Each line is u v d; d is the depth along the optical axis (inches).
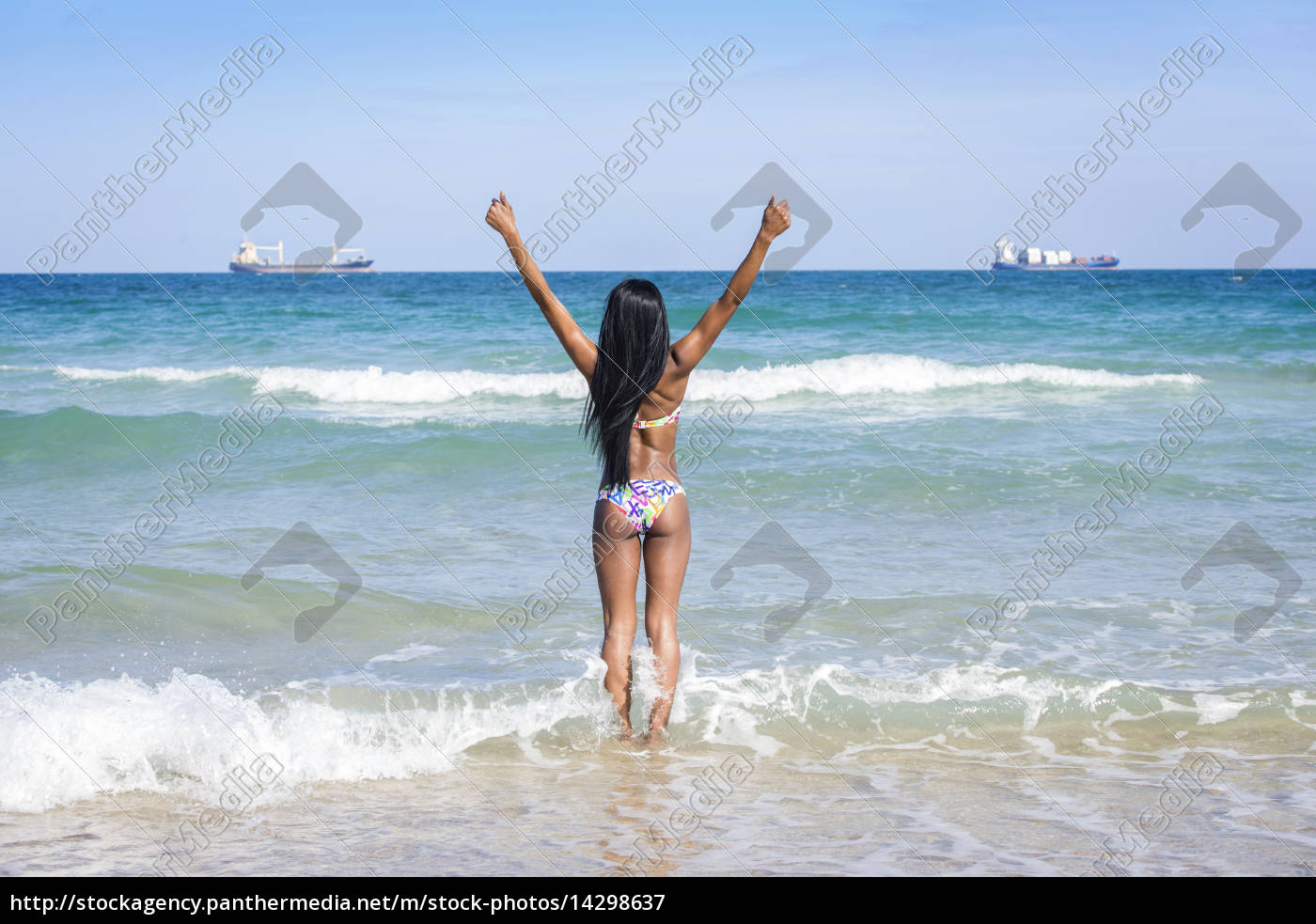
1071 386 574.9
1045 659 188.9
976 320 864.3
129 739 144.0
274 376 587.8
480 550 262.5
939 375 585.6
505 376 578.6
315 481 342.3
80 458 384.8
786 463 358.3
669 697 159.2
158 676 177.2
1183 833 125.1
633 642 162.6
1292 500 310.5
